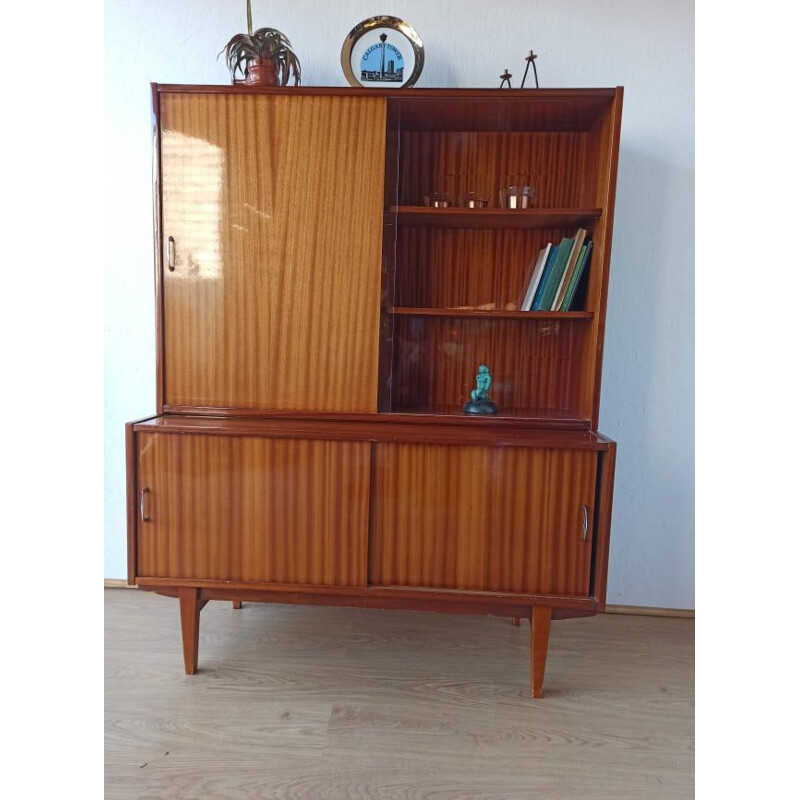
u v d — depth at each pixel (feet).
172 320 6.22
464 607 5.87
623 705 5.79
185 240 6.09
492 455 5.67
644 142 7.04
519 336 7.05
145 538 5.98
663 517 7.56
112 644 6.66
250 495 5.87
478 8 6.95
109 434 7.88
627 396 7.40
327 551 5.87
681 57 6.90
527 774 4.88
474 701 5.80
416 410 6.68
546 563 5.72
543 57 6.98
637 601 7.72
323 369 6.16
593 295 6.15
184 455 5.87
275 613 7.50
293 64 6.37
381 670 6.29
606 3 6.88
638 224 7.15
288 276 6.07
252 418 6.24
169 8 7.13
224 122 5.93
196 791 4.60
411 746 5.16
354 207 5.94
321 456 5.78
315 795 4.60
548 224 6.66
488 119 6.42
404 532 5.82
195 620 6.06
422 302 7.10
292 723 5.40
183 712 5.51
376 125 5.83
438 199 6.63
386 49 6.63
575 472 5.62
